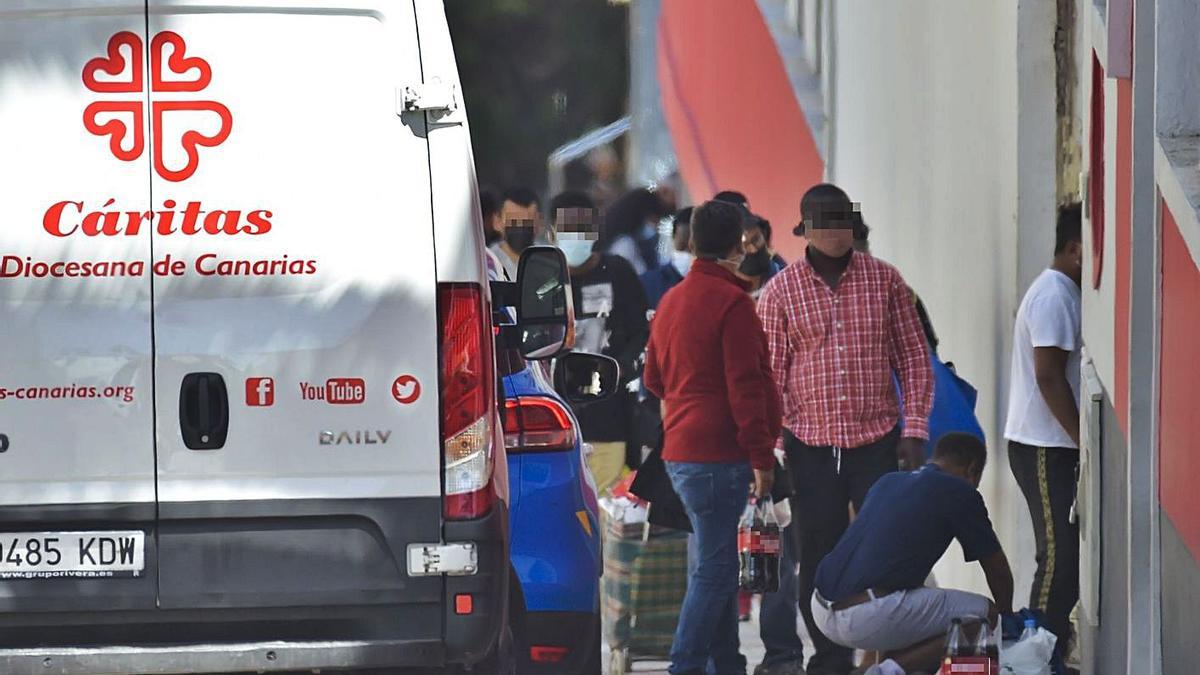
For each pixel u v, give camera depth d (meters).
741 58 63.41
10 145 20.70
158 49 20.78
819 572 30.72
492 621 21.34
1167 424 21.89
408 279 21.03
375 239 20.98
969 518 29.95
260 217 20.89
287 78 20.89
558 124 112.81
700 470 31.41
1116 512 26.48
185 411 20.92
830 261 34.09
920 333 33.97
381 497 21.09
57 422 20.83
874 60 49.94
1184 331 20.20
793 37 59.38
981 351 38.53
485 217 44.81
